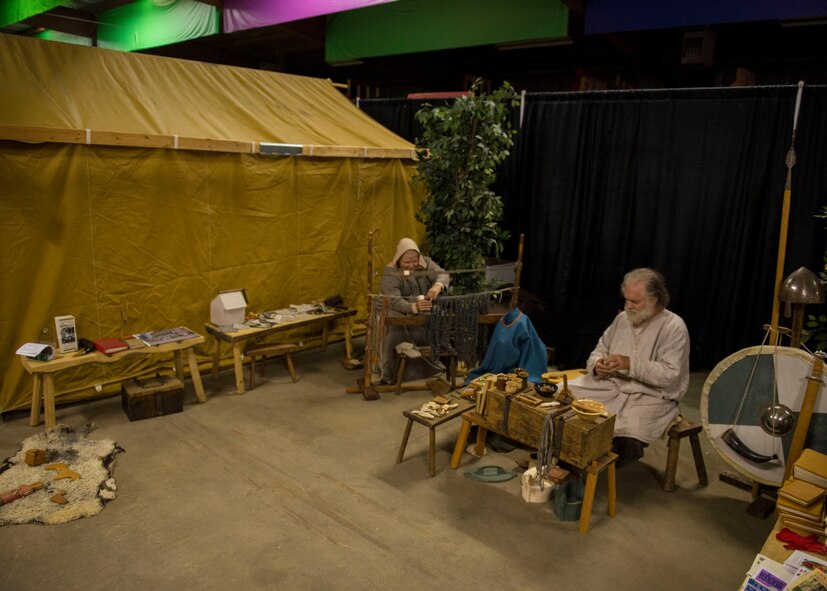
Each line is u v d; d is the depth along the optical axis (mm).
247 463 3543
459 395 3693
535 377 3854
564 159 5988
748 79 6043
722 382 3262
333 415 4262
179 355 4332
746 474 3209
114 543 2787
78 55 4473
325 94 6223
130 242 4320
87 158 4020
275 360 5363
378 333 4543
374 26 7086
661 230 5566
